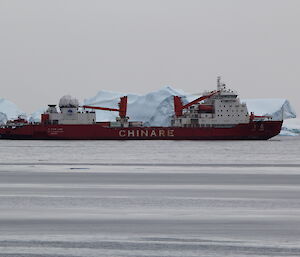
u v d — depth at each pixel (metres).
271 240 56.19
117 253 50.72
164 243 54.94
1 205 79.88
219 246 53.53
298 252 50.88
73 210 75.31
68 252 51.06
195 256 49.62
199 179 123.56
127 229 62.03
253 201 84.94
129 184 111.56
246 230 61.31
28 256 49.50
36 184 111.38
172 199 87.56
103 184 111.69
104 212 73.69
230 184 111.88
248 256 49.50
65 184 111.19
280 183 113.88
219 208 77.31
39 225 64.19
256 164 184.25
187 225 64.31
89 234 59.31
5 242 55.28
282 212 73.50
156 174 137.62
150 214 72.12
